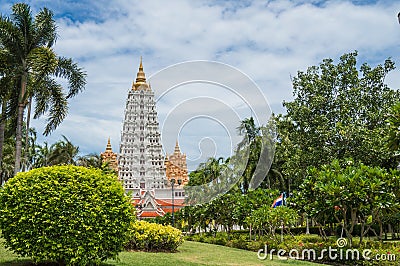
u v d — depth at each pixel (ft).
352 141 94.94
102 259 34.47
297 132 107.96
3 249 44.24
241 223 90.74
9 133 89.30
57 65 79.20
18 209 32.01
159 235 57.77
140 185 181.27
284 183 128.57
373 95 105.19
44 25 78.59
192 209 122.11
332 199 50.70
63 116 81.97
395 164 94.32
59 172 33.73
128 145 184.85
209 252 60.90
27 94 77.20
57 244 31.50
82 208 32.48
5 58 77.00
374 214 55.47
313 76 110.42
